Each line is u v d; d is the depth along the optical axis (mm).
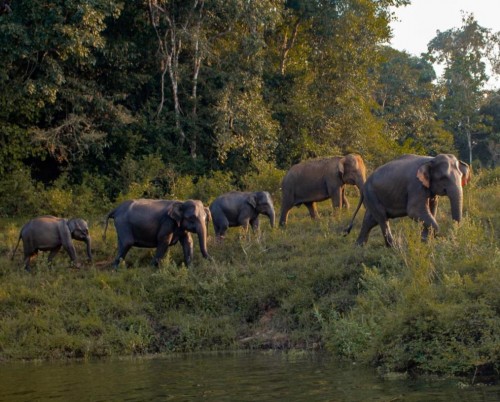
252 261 15523
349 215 18406
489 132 54125
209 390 8672
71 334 13180
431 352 9422
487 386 8305
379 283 11773
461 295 9875
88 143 24516
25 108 23453
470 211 16266
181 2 26203
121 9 24938
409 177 13938
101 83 26516
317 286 13500
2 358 12516
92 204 23484
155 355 12273
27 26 22203
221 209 18078
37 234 16625
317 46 31094
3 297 14414
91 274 15734
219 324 13242
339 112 30266
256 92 27766
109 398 8500
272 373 9641
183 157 26766
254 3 25984
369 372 9469
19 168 23969
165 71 26438
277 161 29672
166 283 14555
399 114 42594
